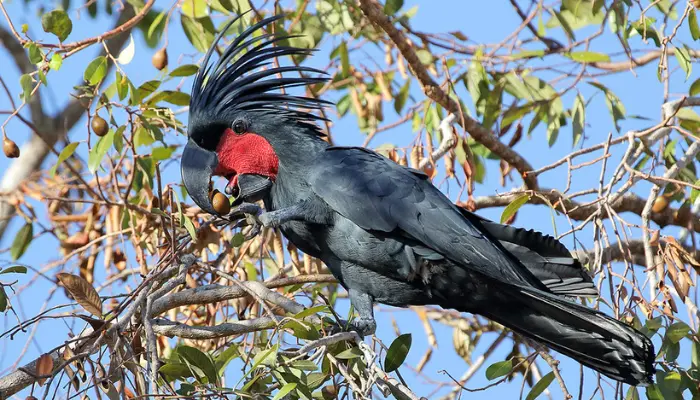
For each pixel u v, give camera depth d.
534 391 9.34
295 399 8.30
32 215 12.36
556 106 12.71
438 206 9.78
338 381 8.76
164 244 9.70
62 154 11.10
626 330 8.86
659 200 11.04
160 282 9.89
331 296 11.77
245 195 10.41
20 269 9.05
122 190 12.21
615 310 9.38
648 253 9.79
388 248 9.87
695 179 11.96
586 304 10.40
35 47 10.22
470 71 12.62
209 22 11.70
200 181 10.32
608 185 10.18
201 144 10.55
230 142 10.41
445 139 11.80
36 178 13.35
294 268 11.38
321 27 12.52
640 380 9.27
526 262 9.80
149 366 8.38
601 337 9.39
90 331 9.38
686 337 9.42
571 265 9.62
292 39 12.27
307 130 10.41
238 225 10.21
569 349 9.70
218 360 8.68
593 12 12.09
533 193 10.28
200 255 11.38
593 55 12.38
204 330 9.63
